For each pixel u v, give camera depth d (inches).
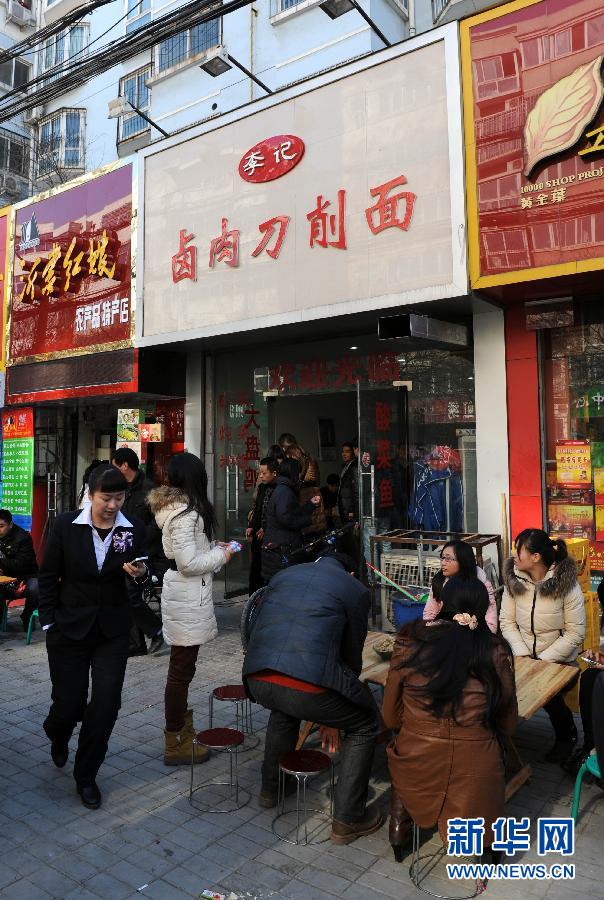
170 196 293.4
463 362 247.4
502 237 197.3
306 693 104.9
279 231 251.8
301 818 115.4
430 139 212.4
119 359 317.1
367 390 267.3
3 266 389.7
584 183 183.9
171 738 135.8
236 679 187.8
